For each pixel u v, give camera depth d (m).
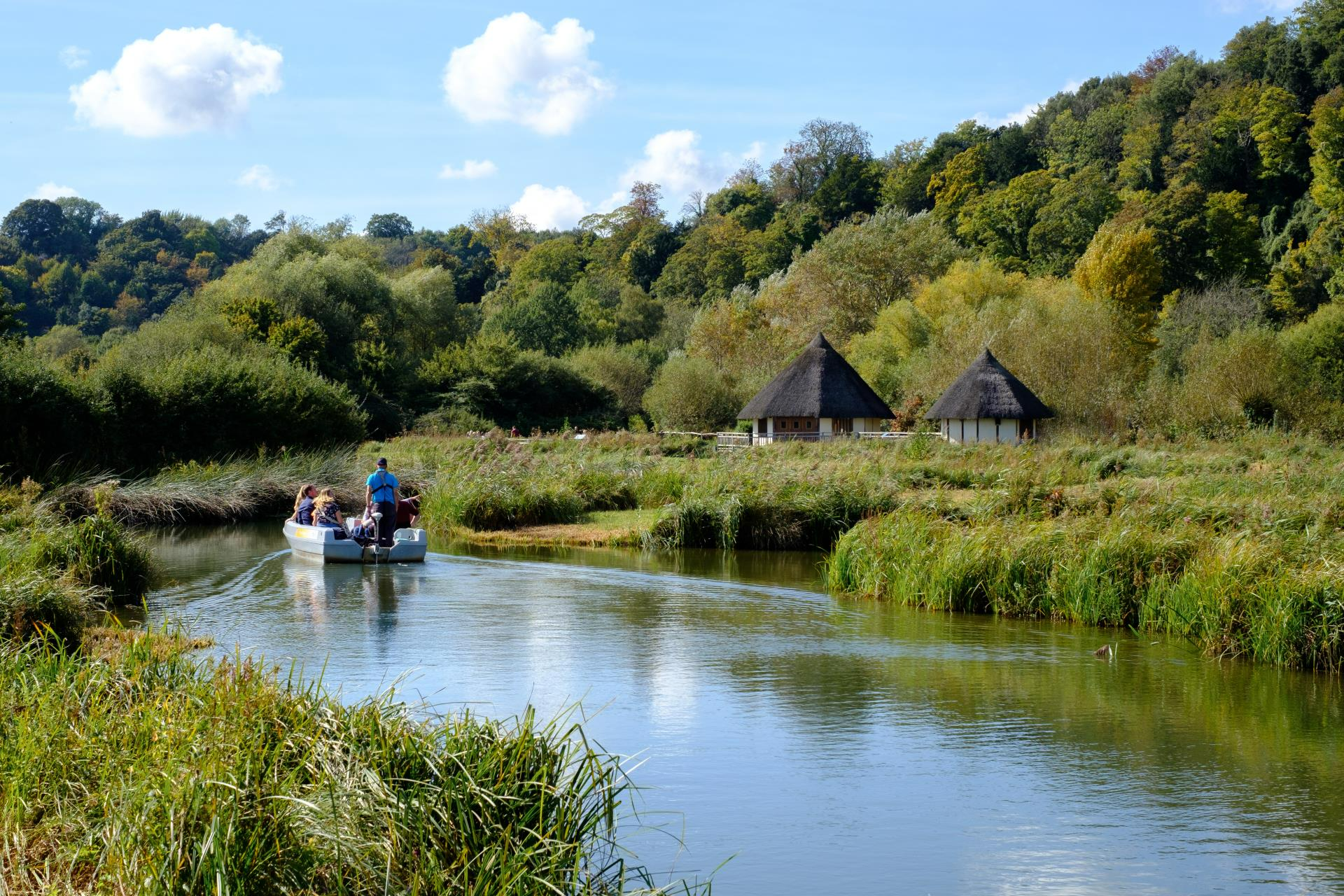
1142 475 27.28
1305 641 11.96
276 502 28.98
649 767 8.66
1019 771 8.65
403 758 6.22
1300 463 26.84
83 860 5.53
